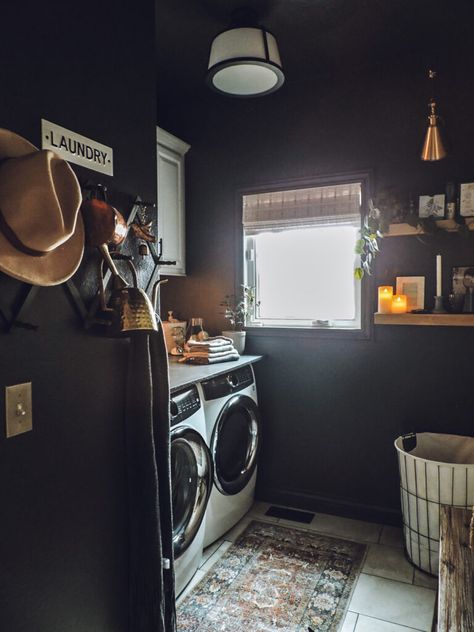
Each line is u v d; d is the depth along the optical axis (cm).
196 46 242
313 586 209
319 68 269
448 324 240
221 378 246
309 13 215
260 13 214
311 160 282
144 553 134
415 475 222
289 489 295
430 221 243
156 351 146
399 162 261
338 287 293
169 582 146
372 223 255
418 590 207
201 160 310
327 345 283
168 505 146
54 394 118
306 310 302
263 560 230
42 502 115
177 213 303
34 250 102
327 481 285
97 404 133
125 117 145
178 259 305
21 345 109
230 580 213
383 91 263
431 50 251
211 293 312
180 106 315
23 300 108
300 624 185
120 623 141
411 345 263
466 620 101
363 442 276
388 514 268
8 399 106
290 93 285
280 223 292
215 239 310
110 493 137
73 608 124
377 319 255
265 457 301
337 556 234
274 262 309
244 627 183
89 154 130
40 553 114
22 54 110
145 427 136
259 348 302
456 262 250
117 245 137
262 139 293
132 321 124
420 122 256
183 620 187
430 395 260
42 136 115
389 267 265
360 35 235
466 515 158
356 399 277
